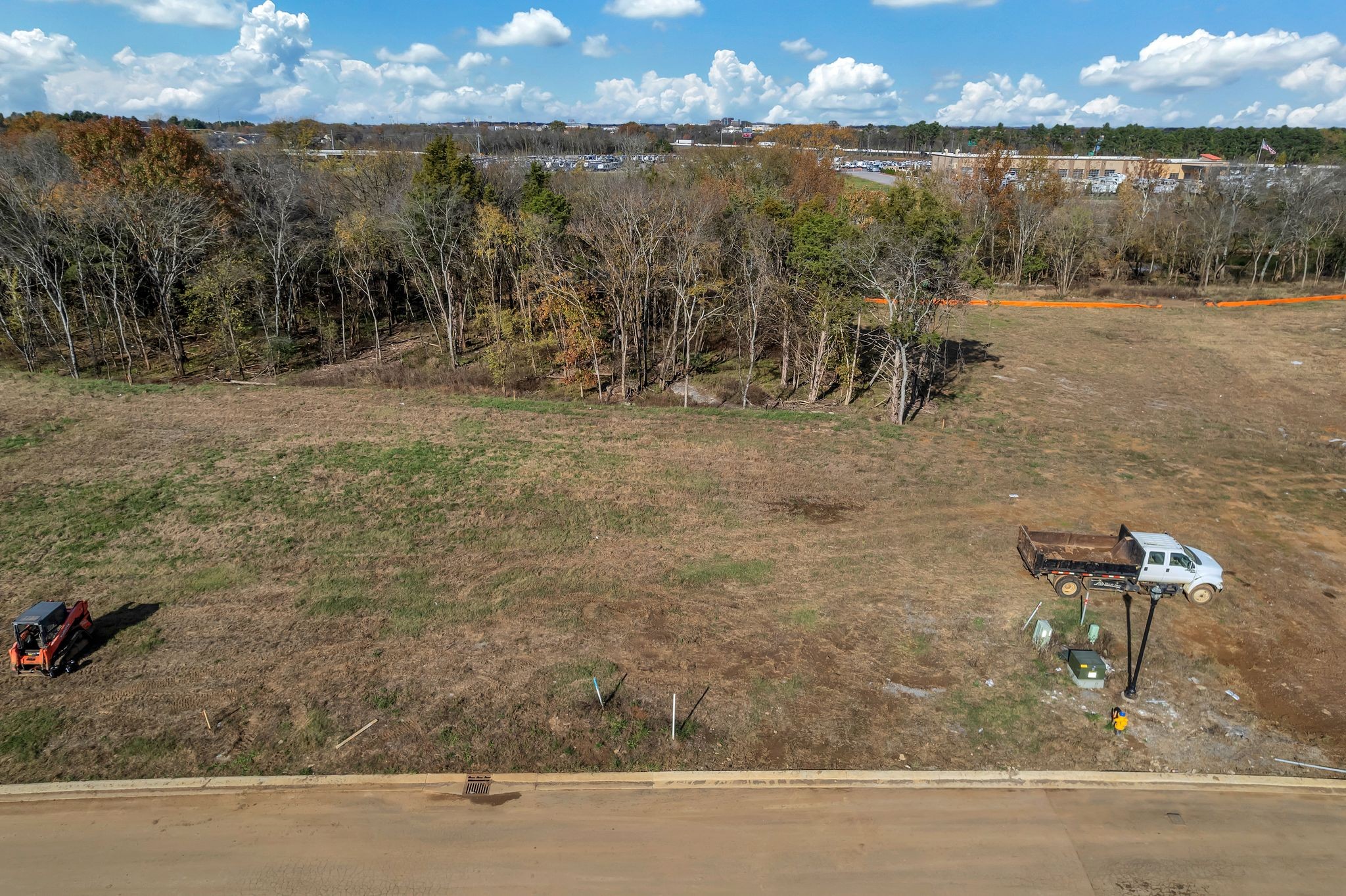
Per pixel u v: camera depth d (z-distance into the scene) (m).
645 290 45.97
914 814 15.74
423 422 38.97
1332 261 81.62
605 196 53.94
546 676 19.56
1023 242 78.81
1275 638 21.67
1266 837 15.31
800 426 38.94
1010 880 14.26
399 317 61.94
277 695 18.78
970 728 18.08
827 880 14.20
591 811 15.71
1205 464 34.12
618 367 49.16
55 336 52.91
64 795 15.80
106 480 31.19
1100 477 32.59
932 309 39.88
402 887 13.95
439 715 18.16
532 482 31.59
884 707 18.70
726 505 29.70
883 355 42.53
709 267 47.75
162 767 16.55
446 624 21.78
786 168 86.00
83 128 59.03
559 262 47.44
